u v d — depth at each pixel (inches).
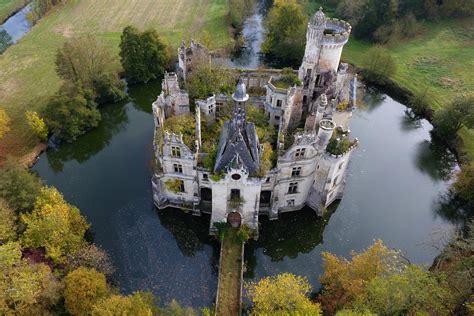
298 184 2844.5
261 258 2807.6
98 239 2878.9
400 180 3494.1
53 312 2170.3
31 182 2674.7
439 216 3203.7
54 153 3676.2
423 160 3745.1
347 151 2687.0
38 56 4859.7
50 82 4375.0
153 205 3112.7
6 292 2028.8
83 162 3587.6
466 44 5408.5
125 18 5821.9
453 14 5866.1
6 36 5511.8
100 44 4640.8
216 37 5383.9
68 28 5541.3
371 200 3260.3
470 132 3941.9
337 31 3292.3
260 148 2625.5
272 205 2913.4
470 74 4825.3
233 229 2790.4
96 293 2188.7
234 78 3513.8
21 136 3676.2
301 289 2277.3
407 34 5502.0
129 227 2962.6
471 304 2032.5
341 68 3339.1
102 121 4072.3
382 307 2006.6
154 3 6254.9
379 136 4023.1
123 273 2672.2
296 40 4830.2
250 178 2468.0
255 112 3078.2
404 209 3216.0
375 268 2229.3
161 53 4576.8
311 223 3002.0
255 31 5787.4
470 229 2923.2
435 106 4301.2
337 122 3159.5
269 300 2060.8
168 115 3245.6
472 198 3235.7
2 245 2258.9
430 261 2827.3
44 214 2481.5
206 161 2662.4
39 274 2167.8
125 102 4360.2
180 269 2701.8
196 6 6161.4
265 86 3398.1
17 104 4035.4
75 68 3981.3
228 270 2561.5
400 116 4365.2
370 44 5403.5
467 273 2171.5
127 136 3902.6
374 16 5221.5
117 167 3508.9
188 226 2965.1
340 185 3068.4
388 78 4722.0
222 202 2659.9
